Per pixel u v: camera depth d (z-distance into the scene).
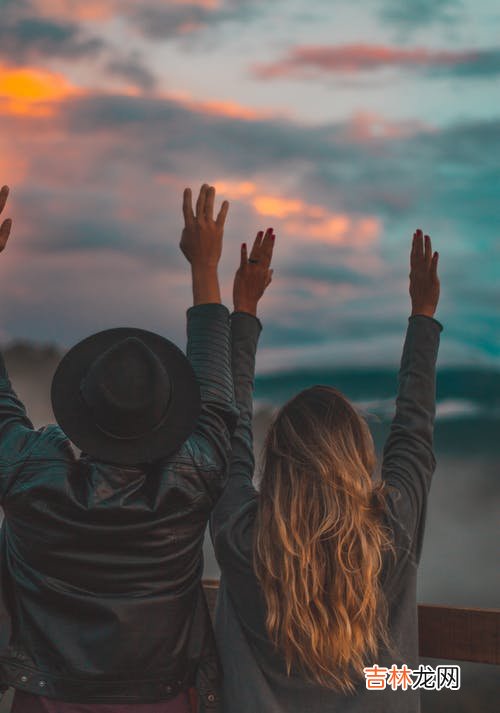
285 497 1.76
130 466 1.74
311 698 1.78
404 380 1.94
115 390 1.69
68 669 1.71
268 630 1.76
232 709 1.82
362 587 1.71
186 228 1.95
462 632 1.98
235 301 2.15
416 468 1.83
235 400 2.03
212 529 1.91
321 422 1.79
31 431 1.80
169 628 1.76
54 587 1.73
